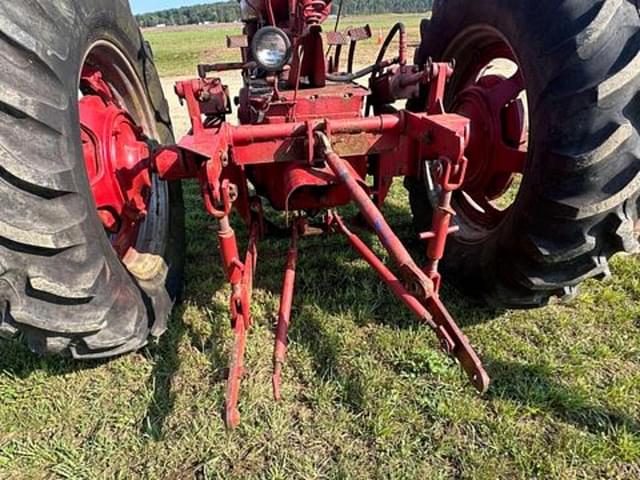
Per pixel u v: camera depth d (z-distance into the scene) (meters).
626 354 2.59
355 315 2.97
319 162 2.39
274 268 3.49
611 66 2.04
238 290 2.06
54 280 1.96
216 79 2.56
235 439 2.23
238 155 2.33
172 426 2.30
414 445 2.17
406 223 4.12
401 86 2.72
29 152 1.83
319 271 3.44
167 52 27.28
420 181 3.52
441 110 2.40
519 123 2.71
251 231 2.74
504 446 2.14
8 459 2.19
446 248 3.18
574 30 2.11
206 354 2.70
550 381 2.44
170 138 3.42
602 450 2.08
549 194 2.26
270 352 2.70
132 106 3.07
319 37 2.71
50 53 1.91
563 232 2.30
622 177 2.14
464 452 2.13
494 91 2.81
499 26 2.58
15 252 1.86
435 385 2.45
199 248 3.89
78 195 2.03
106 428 2.31
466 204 3.23
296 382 2.52
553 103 2.18
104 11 2.51
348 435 2.23
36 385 2.56
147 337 2.60
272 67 2.47
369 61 15.38
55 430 2.32
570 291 2.59
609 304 2.99
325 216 2.99
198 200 4.91
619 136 2.06
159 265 2.93
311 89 2.79
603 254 2.39
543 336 2.74
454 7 3.04
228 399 1.77
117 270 2.36
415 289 1.89
